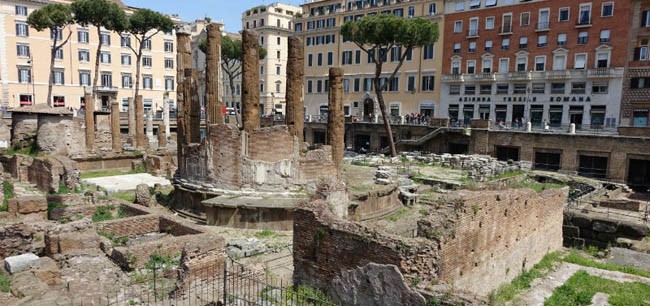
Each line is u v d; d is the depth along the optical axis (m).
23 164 30.92
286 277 15.59
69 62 78.00
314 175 25.22
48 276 12.50
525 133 47.16
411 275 11.63
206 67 26.08
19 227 15.95
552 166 46.06
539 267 18.77
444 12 65.69
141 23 62.59
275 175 24.27
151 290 13.32
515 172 41.47
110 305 11.95
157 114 77.50
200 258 13.83
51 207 20.64
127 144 52.25
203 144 25.16
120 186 32.38
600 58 53.91
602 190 34.06
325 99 79.56
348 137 63.25
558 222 21.67
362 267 12.49
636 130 40.53
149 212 20.00
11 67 72.56
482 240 14.66
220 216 22.67
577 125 51.56
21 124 35.56
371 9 73.00
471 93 63.81
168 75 92.00
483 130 50.16
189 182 25.91
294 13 101.69
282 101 99.88
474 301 10.64
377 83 50.56
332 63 78.06
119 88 84.75
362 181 30.92
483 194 14.62
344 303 12.93
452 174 40.31
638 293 15.78
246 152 23.95
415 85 68.88
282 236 21.12
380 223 23.77
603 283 16.80
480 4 62.62
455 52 65.12
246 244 18.67
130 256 14.56
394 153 50.94
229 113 87.62
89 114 42.62
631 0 51.09
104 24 59.50
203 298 12.81
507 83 60.72
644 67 50.81
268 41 95.81
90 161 40.41
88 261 14.09
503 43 61.06
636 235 22.80
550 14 57.03
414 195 30.09
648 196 35.81
